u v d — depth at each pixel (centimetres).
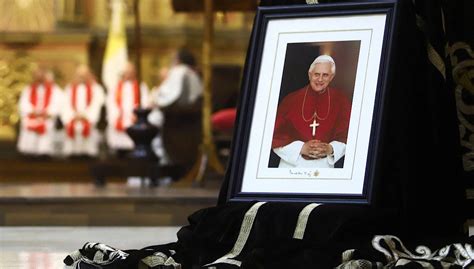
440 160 591
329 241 548
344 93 589
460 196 602
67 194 1206
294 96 600
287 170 588
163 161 1967
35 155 2208
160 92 2036
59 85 2244
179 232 587
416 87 586
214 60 2197
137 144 1437
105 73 2216
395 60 580
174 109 2039
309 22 608
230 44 2198
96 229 1038
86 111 2206
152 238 902
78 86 2220
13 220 1096
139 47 1459
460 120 630
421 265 520
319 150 584
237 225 572
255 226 567
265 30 616
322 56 599
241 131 603
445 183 593
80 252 596
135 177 1424
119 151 1997
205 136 1382
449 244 557
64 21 2273
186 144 2097
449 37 628
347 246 543
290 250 540
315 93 595
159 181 1416
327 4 605
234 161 599
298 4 623
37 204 1100
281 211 566
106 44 2262
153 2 2239
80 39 2250
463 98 630
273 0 631
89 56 2261
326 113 590
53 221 1100
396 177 576
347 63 593
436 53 589
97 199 1106
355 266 526
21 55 2248
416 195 576
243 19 2205
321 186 577
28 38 2247
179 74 2030
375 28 593
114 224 1103
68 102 2217
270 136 597
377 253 536
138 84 1452
